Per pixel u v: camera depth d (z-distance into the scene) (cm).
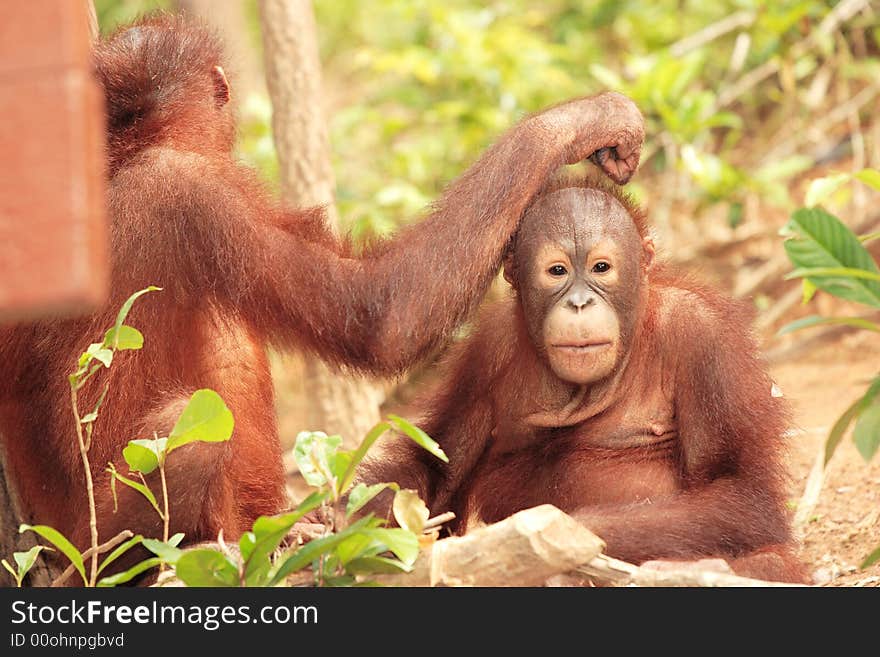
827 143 1772
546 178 781
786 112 1792
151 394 759
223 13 1952
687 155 1570
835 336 1453
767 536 722
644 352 789
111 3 2388
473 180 777
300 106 1229
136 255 746
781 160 1716
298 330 763
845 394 1299
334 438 624
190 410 625
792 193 1722
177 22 873
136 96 784
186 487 703
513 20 2002
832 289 676
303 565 596
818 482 981
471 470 859
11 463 791
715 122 1620
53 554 801
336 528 658
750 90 1881
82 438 680
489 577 601
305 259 752
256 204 768
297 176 1232
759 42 1811
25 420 779
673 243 1694
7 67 320
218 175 766
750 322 839
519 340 813
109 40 834
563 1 2128
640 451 787
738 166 1788
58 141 320
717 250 1667
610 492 778
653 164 1745
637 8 1970
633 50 1947
